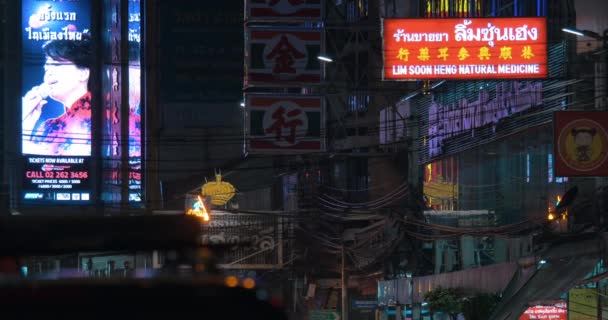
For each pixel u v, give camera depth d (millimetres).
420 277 54094
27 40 90625
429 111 60125
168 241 5570
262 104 39719
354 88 40250
